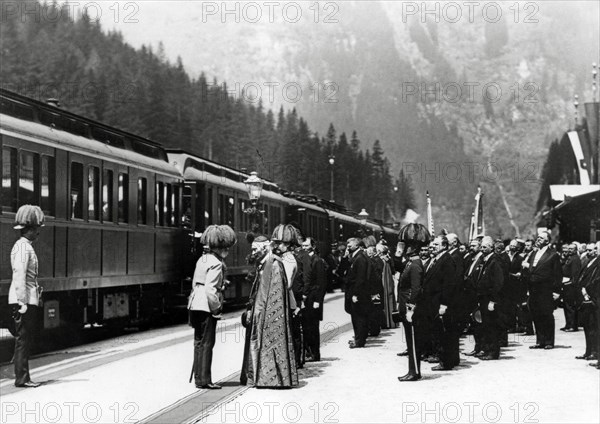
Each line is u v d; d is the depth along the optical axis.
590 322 12.30
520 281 15.39
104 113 94.88
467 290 12.19
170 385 9.52
